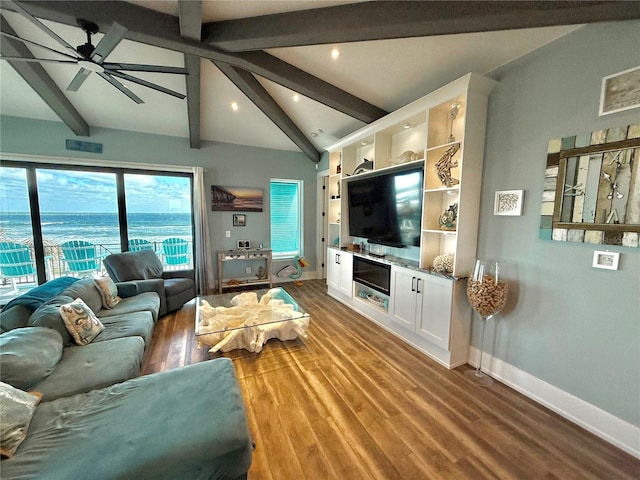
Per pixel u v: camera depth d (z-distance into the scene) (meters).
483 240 2.43
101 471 1.04
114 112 3.76
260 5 2.06
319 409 1.94
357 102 3.28
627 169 1.58
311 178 5.59
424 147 2.89
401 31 1.93
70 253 4.19
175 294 3.65
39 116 3.64
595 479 1.45
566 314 1.89
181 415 1.31
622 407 1.65
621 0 1.42
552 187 1.92
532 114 2.04
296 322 2.93
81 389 1.57
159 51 2.79
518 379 2.18
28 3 1.88
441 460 1.55
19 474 1.02
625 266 1.61
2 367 1.45
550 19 1.63
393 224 3.29
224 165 4.85
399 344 2.92
